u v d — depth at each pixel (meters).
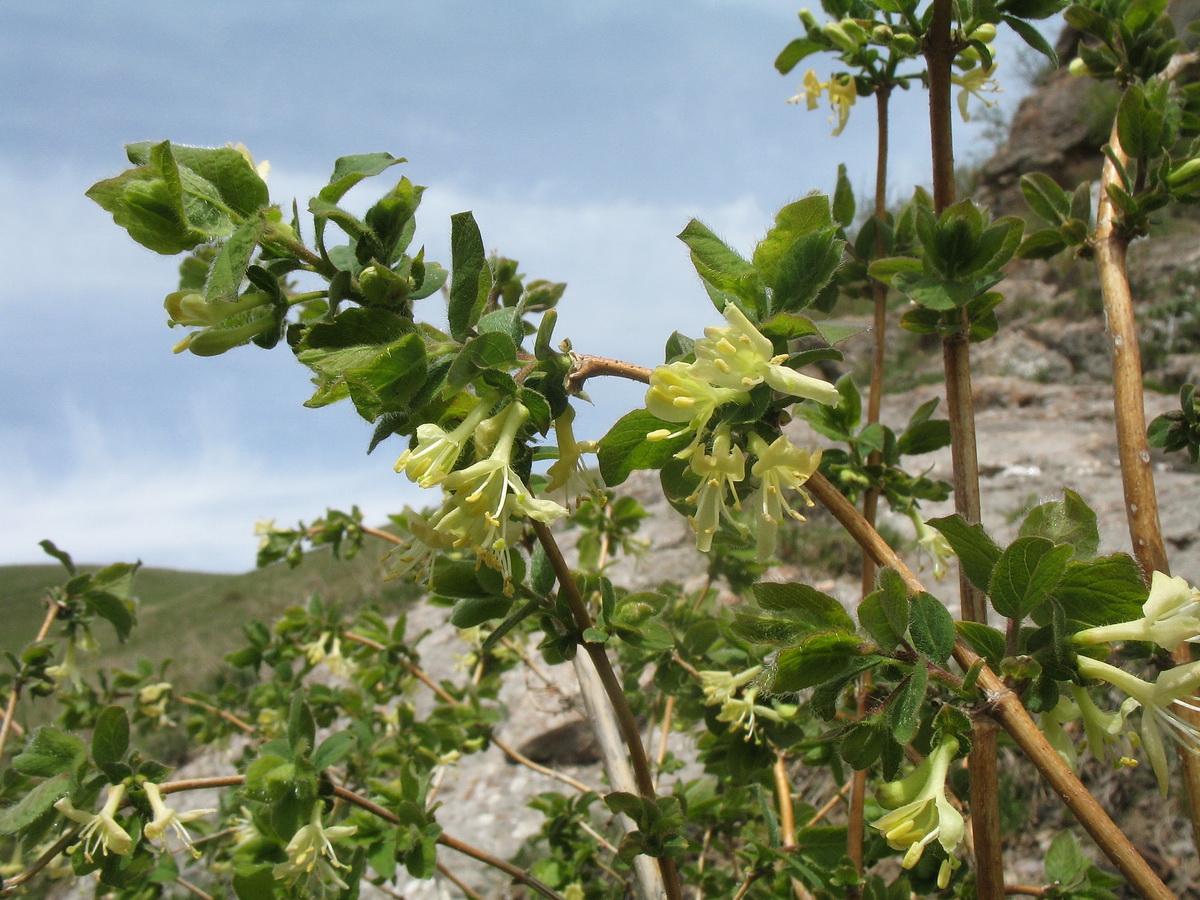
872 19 0.36
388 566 0.27
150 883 0.53
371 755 0.63
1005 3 0.29
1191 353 1.64
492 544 0.24
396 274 0.22
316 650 0.68
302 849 0.33
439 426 0.23
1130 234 0.32
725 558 0.58
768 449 0.21
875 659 0.20
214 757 1.03
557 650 0.30
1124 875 0.17
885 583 0.19
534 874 0.56
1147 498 0.28
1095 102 2.34
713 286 0.23
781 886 0.41
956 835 0.19
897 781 0.21
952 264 0.26
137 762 0.34
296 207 0.23
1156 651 0.25
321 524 0.71
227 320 0.22
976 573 0.21
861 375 1.96
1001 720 0.19
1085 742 0.22
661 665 0.45
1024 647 0.21
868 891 0.34
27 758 0.32
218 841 0.57
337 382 0.21
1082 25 0.38
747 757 0.41
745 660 0.43
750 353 0.21
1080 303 1.92
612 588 0.31
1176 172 0.30
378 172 0.23
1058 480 1.16
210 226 0.22
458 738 0.62
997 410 1.59
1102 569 0.20
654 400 0.22
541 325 0.22
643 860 0.38
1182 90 0.38
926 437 0.38
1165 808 0.62
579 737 0.90
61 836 0.33
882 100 0.38
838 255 0.22
